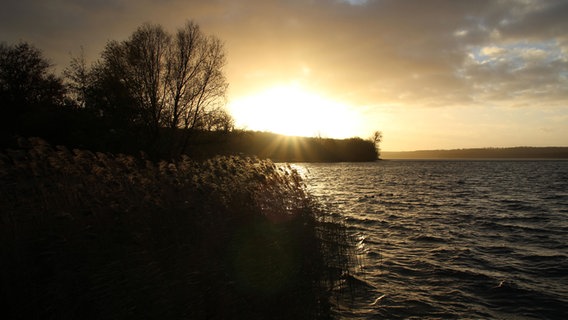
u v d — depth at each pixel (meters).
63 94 41.16
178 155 33.81
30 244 8.31
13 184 10.99
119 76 34.28
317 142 163.00
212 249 9.80
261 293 8.97
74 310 6.97
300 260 11.25
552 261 13.84
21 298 7.21
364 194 39.50
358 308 9.52
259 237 11.50
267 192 14.45
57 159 12.05
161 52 36.34
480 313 9.32
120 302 7.14
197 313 7.44
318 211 15.41
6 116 37.69
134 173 13.02
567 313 9.30
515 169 115.25
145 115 34.78
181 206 11.47
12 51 43.62
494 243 16.92
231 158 16.23
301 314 8.70
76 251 8.26
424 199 35.16
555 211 27.58
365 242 16.84
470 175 81.75
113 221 9.89
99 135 32.91
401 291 10.74
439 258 14.29
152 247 9.20
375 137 179.50
